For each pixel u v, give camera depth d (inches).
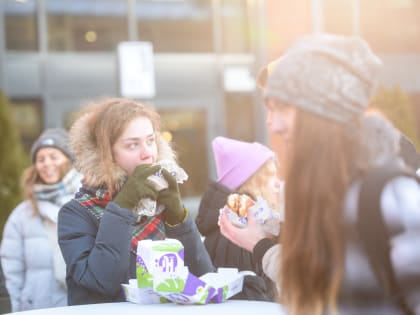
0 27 573.6
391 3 636.1
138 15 608.4
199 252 118.3
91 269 107.6
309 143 60.9
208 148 620.1
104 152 113.4
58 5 592.4
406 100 457.4
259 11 435.8
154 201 111.0
